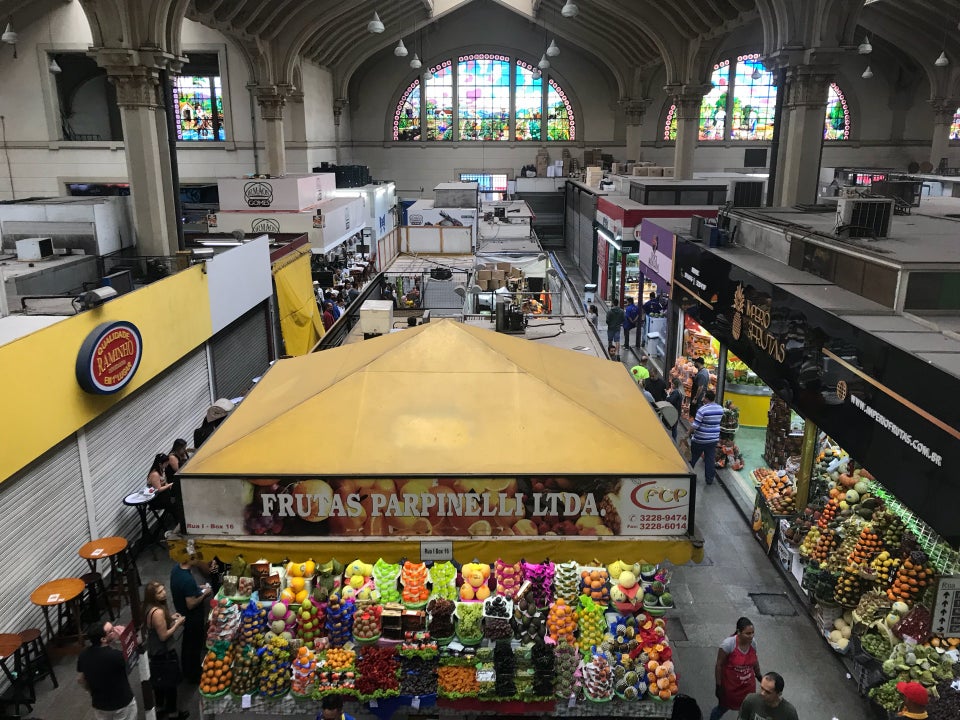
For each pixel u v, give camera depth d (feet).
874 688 20.67
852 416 22.29
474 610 19.38
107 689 18.72
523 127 131.23
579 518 16.02
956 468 16.70
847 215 29.84
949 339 20.61
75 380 26.32
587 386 20.11
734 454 38.29
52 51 88.28
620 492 15.92
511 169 132.67
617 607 20.01
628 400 20.25
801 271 32.32
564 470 15.93
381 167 131.95
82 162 91.81
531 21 119.75
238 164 96.53
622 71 122.01
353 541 16.08
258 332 48.60
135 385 30.68
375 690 18.86
